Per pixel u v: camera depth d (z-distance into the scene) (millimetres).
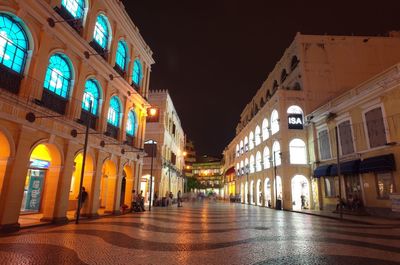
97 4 16281
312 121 27016
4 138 10008
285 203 26453
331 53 30344
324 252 7266
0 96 9547
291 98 29047
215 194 86312
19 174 10328
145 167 33312
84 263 5863
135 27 21484
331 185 23812
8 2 10133
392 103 17594
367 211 18922
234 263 6078
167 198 31203
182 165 59594
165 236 9555
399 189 16656
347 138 21844
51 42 12312
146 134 34625
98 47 16641
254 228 12172
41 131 11680
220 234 10258
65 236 9117
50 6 11859
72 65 13930
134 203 20578
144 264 5887
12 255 6367
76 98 14094
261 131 36625
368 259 6531
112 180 18562
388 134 17703
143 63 24172
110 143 17578
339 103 22578
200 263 6043
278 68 37812
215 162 94375
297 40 31047
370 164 18375
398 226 13359
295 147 28062
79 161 16625
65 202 13070
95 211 15883
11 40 10547
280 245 8203
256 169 39031
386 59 30391
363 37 30922
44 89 12156
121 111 19625
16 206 10180
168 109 38250
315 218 17766
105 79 17234
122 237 9180
